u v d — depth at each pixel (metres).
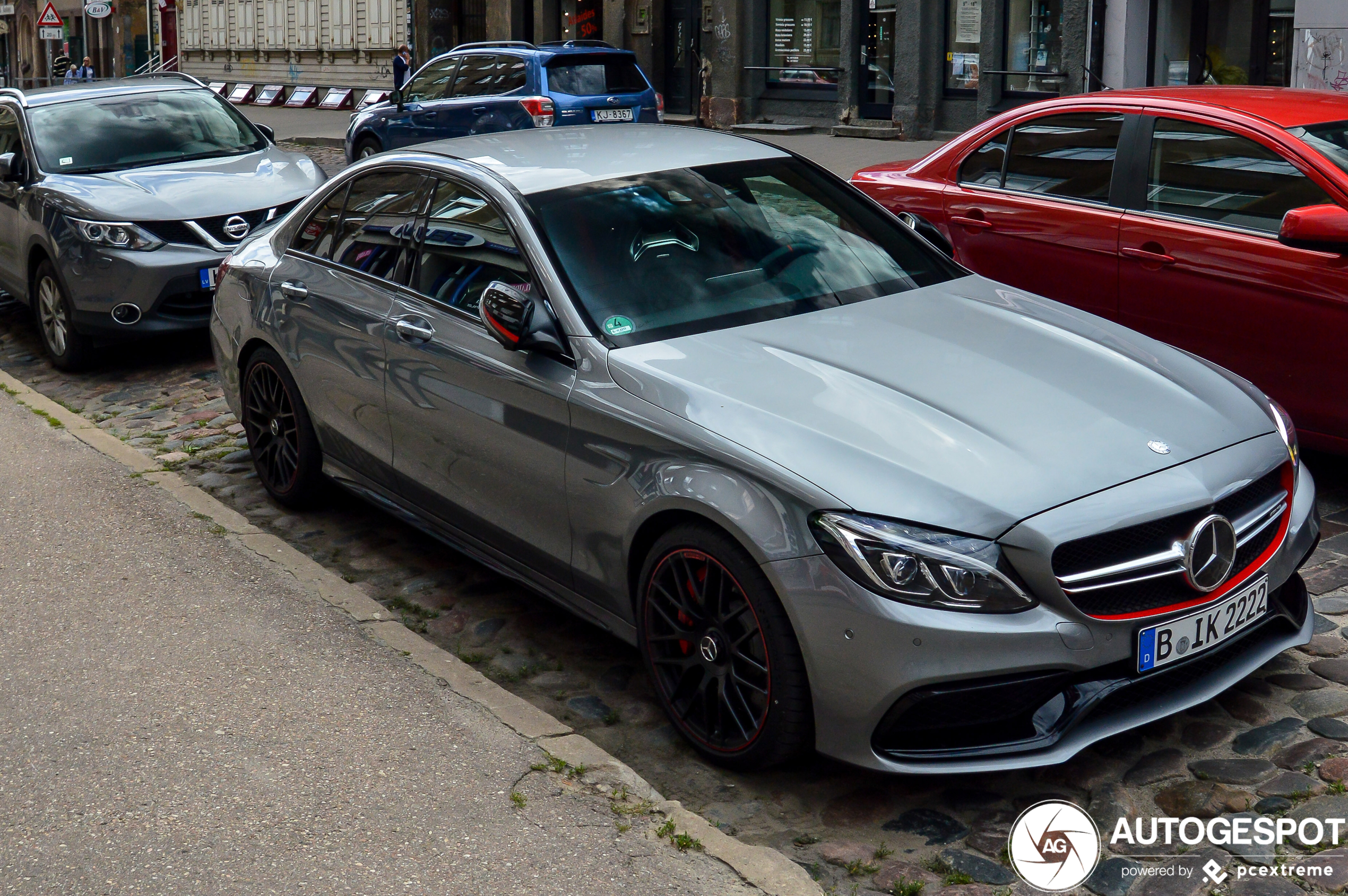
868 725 3.45
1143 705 3.61
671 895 3.22
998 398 3.83
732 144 5.36
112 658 4.55
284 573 5.25
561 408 4.20
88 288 8.66
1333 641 4.38
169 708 4.19
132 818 3.60
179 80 10.82
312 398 5.63
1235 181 5.85
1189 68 16.00
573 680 4.50
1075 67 16.86
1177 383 4.06
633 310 4.36
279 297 5.78
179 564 5.36
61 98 10.09
